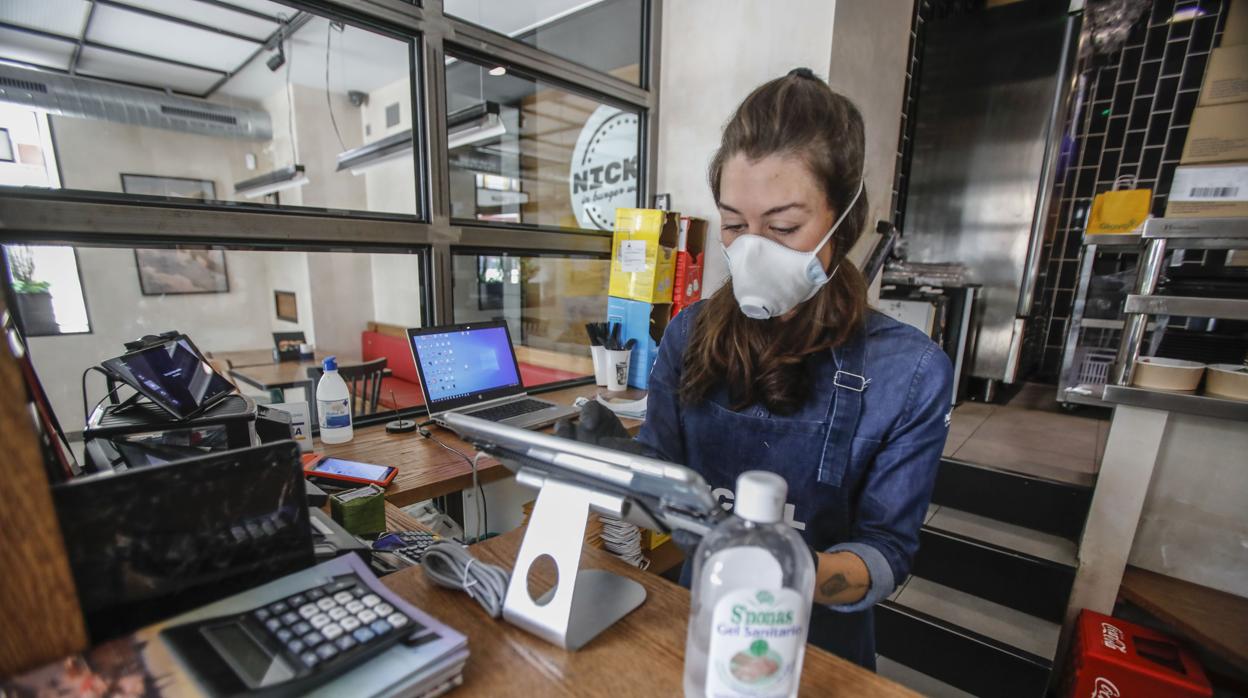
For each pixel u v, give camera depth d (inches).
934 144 117.5
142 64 157.9
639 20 97.0
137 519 17.5
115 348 161.8
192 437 31.5
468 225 77.0
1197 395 56.5
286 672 15.4
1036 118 105.5
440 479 50.9
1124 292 101.7
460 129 124.3
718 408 34.7
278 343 176.1
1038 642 66.3
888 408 30.2
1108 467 62.4
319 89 189.6
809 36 77.9
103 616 17.1
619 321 92.7
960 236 117.1
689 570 31.4
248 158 200.7
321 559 23.6
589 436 25.1
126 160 174.9
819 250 29.4
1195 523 60.1
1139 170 114.8
